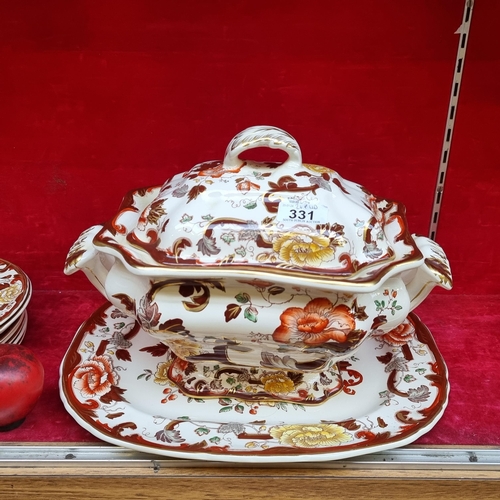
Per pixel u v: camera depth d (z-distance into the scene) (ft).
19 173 3.31
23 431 2.46
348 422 2.45
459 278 3.72
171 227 2.30
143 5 2.83
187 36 2.91
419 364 2.84
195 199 2.34
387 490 2.36
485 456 2.39
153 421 2.43
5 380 2.30
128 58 2.97
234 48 2.94
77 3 2.82
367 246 2.32
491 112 3.12
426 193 3.40
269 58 2.97
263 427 2.42
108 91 3.06
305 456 2.20
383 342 3.01
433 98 3.09
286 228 2.26
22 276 3.14
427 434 2.52
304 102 3.10
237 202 2.31
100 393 2.57
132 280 2.42
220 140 3.22
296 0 2.82
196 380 2.66
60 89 3.05
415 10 2.86
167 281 2.31
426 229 3.53
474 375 2.96
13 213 3.44
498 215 3.45
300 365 2.51
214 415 2.54
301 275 2.16
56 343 3.13
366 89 3.06
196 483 2.34
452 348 3.19
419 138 3.21
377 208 2.63
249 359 2.53
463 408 2.70
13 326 2.93
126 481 2.34
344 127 3.18
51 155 3.25
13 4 2.81
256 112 3.13
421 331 3.07
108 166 3.29
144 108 3.11
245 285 2.28
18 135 3.18
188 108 3.11
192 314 2.31
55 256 3.62
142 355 2.89
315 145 3.23
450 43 2.94
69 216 3.47
